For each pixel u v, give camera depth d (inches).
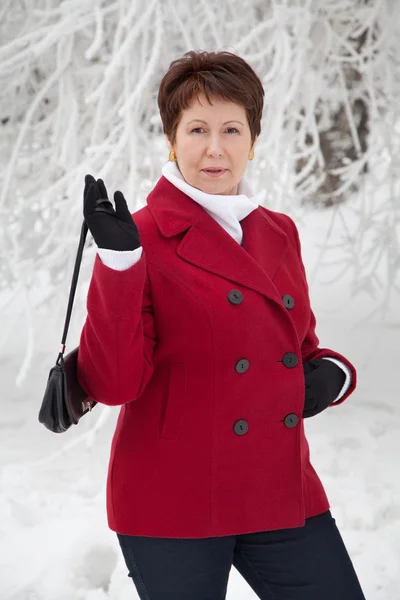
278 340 76.9
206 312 73.8
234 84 75.0
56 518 148.6
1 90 203.5
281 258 81.4
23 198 204.4
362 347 259.6
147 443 75.7
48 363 203.5
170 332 74.7
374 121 207.5
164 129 79.9
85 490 161.0
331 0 198.1
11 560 132.7
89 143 203.6
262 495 76.4
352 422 197.8
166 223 76.2
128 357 70.1
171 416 74.9
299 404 78.1
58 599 121.6
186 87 75.5
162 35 161.3
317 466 172.2
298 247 86.7
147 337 74.8
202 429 74.5
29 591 123.6
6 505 152.5
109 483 78.7
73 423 75.2
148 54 182.9
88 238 187.0
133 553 76.8
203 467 74.7
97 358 70.5
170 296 74.3
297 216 186.9
